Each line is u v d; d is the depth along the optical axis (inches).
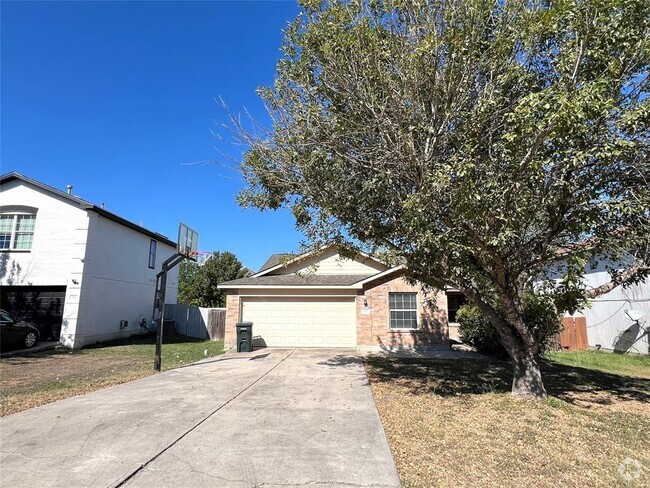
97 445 192.7
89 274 643.5
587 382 366.3
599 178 252.8
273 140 306.7
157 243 907.4
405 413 253.0
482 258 259.9
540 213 262.7
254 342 625.6
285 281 634.2
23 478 158.1
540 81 262.7
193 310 844.6
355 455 183.3
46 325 633.6
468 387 331.9
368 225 305.4
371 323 605.9
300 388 323.0
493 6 235.8
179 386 329.1
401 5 244.5
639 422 240.2
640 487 158.7
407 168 257.4
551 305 269.0
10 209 647.8
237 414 245.9
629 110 222.2
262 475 162.1
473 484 158.6
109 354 546.3
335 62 259.4
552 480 163.3
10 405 267.9
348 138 276.5
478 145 249.3
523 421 237.5
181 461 174.6
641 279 268.1
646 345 591.8
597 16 215.8
